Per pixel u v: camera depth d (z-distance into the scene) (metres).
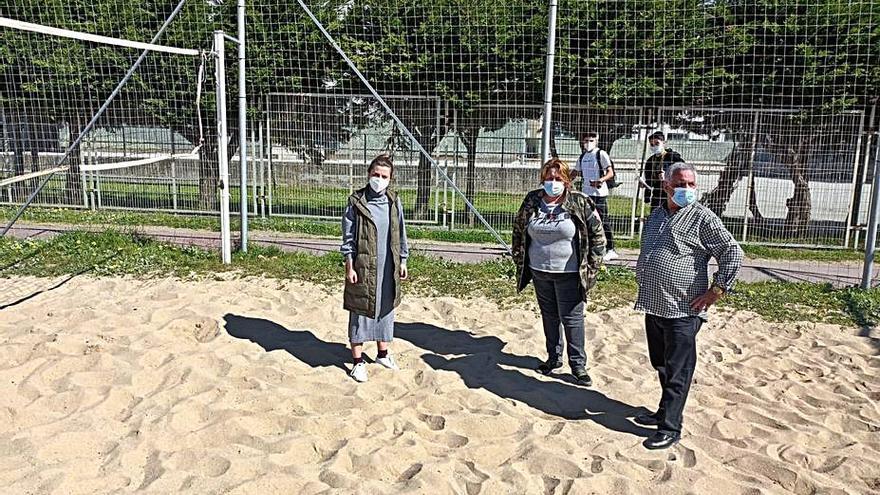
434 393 5.22
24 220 12.20
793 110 10.74
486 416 4.78
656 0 10.83
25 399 4.93
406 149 12.48
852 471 4.18
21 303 7.25
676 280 4.38
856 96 10.87
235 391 5.07
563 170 5.18
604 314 7.26
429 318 7.14
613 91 11.16
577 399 5.25
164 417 4.62
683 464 4.30
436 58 11.60
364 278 5.31
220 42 8.48
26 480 3.87
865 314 7.34
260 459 4.11
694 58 11.08
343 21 11.98
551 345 5.67
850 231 11.88
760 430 4.74
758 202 12.61
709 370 5.88
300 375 5.45
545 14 11.19
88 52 12.51
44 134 13.59
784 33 10.60
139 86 12.75
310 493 3.84
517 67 11.48
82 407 4.82
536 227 5.30
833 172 11.70
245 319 6.77
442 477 3.99
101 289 7.86
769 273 9.49
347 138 12.57
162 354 5.75
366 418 4.79
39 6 11.95
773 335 6.80
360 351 5.47
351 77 12.03
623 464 4.21
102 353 5.62
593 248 5.31
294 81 12.16
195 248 9.70
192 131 13.47
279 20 11.90
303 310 7.22
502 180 12.96
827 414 5.00
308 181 12.99
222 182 8.84
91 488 3.86
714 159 12.20
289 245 10.59
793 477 4.09
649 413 4.99
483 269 8.98
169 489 3.83
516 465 4.18
